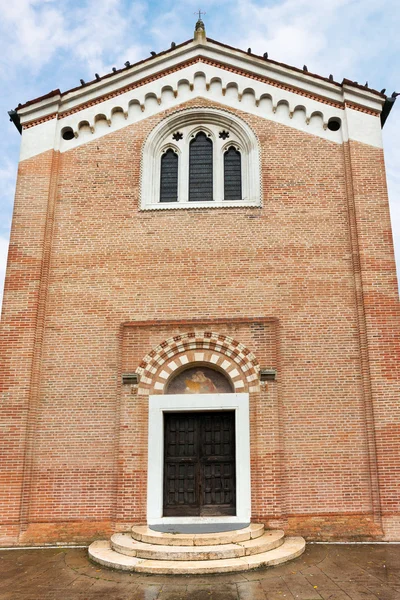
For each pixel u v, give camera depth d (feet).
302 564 33.94
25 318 44.91
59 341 45.09
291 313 45.03
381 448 41.06
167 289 46.09
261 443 41.50
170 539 35.68
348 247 46.78
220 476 42.50
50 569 33.68
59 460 42.27
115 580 31.27
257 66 51.98
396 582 30.27
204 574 31.96
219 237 47.29
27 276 46.09
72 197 49.24
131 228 47.96
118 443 42.14
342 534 39.96
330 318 44.86
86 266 47.03
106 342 44.96
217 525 39.22
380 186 47.80
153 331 44.78
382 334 43.55
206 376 44.93
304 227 47.39
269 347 43.88
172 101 51.93
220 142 51.26
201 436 43.42
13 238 47.19
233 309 45.32
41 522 40.96
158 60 52.21
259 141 50.16
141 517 40.47
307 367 43.73
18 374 43.37
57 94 51.31
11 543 39.78
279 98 51.16
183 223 47.83
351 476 41.34
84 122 51.49
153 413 42.80
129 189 49.21
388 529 39.75
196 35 52.60
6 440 41.86
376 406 41.91
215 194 49.47
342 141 50.03
